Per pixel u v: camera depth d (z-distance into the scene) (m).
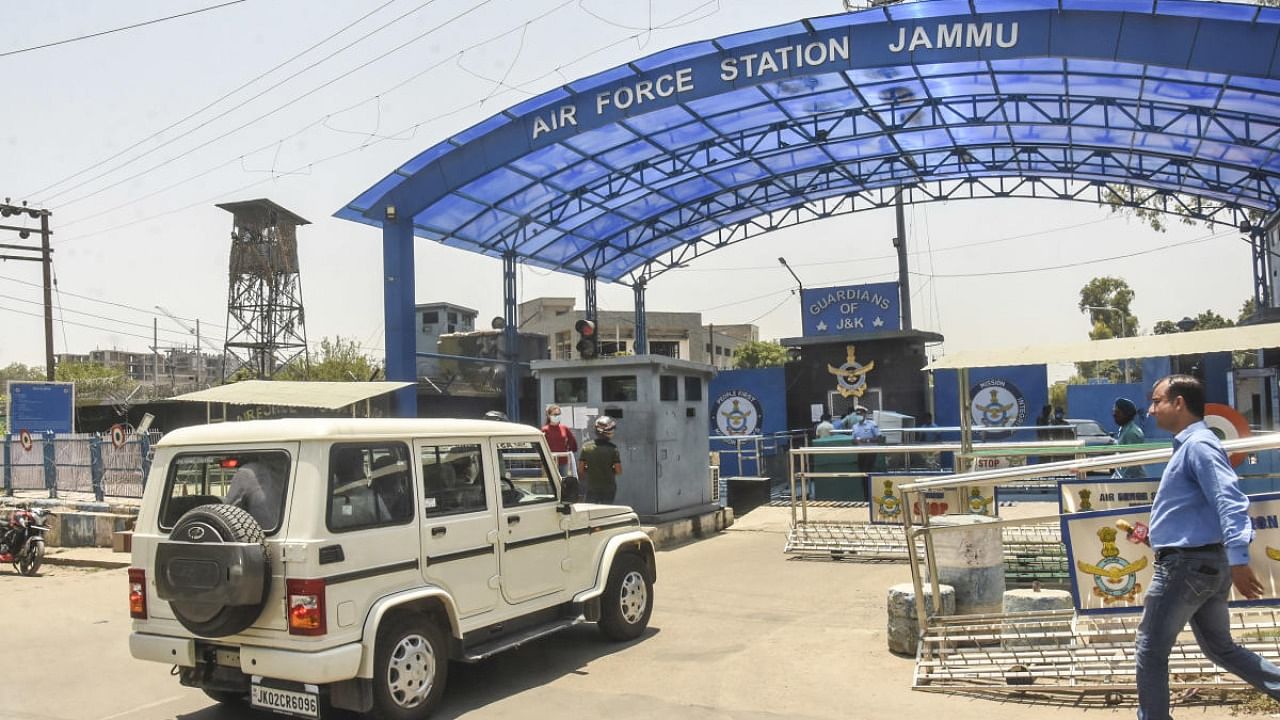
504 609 6.82
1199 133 15.84
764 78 13.88
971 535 7.56
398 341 16.02
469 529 6.56
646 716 5.97
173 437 6.23
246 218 47.00
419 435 6.35
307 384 11.30
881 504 11.98
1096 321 68.94
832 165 19.77
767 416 26.33
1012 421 24.20
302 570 5.44
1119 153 18.59
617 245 22.72
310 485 5.58
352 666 5.51
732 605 9.43
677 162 18.36
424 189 16.00
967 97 16.12
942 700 6.00
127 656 8.11
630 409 13.91
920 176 20.86
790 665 7.06
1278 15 11.20
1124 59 12.09
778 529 15.09
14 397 21.94
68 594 11.23
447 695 6.59
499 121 15.34
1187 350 7.69
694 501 14.99
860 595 9.67
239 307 46.34
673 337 58.47
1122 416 10.80
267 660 5.49
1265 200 19.53
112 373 60.84
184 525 5.61
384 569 5.87
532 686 6.76
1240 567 4.27
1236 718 5.25
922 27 13.06
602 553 7.89
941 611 7.11
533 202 18.44
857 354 25.72
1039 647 6.43
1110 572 6.05
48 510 14.31
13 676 7.46
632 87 14.58
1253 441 5.35
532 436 7.45
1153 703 4.65
